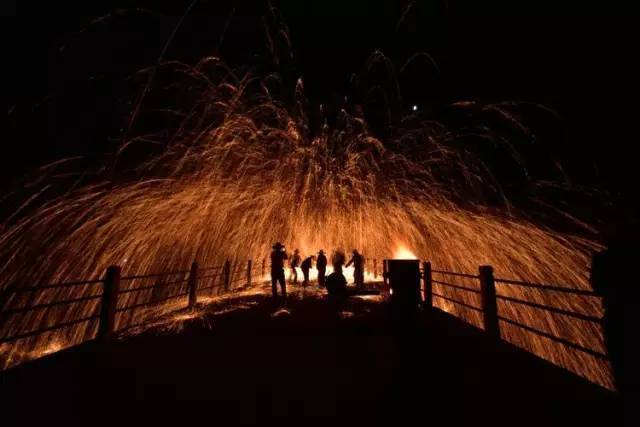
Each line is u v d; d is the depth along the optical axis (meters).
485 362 4.99
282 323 8.05
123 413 3.52
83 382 4.36
